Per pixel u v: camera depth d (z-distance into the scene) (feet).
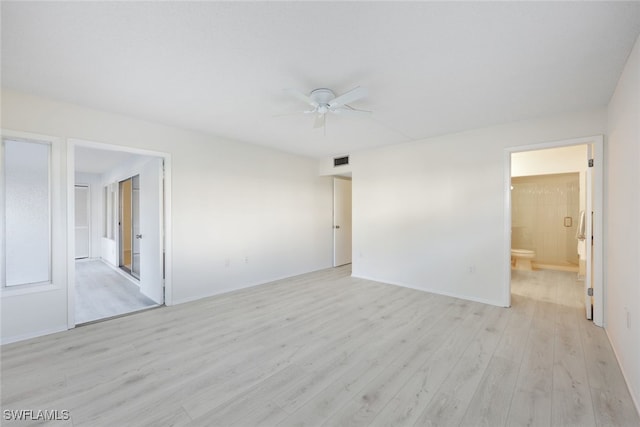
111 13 5.15
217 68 7.13
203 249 12.66
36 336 8.75
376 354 7.63
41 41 5.99
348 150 16.12
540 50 6.30
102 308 11.39
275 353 7.70
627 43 6.01
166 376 6.64
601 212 9.30
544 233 20.02
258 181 14.97
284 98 8.93
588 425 5.09
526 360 7.27
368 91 8.41
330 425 5.13
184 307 11.37
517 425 5.10
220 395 5.96
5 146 8.52
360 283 15.06
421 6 4.98
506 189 11.32
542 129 10.53
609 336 8.43
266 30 5.67
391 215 14.92
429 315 10.44
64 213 9.25
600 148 9.37
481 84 7.93
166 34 5.79
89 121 9.68
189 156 12.22
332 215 19.79
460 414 5.39
